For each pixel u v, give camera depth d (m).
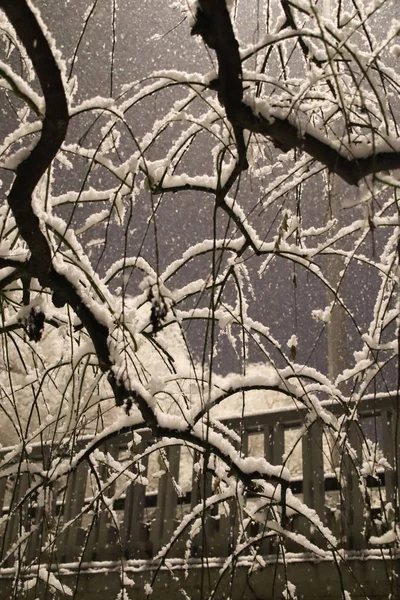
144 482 3.47
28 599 4.35
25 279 2.49
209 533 4.50
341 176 1.75
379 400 4.14
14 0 1.45
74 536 4.88
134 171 2.09
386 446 4.04
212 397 2.66
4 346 2.77
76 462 2.74
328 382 2.79
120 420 2.81
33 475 2.88
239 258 2.48
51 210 2.34
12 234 2.54
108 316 2.26
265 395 8.10
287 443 8.12
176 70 1.92
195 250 2.58
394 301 2.61
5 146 2.04
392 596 2.36
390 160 1.71
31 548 4.66
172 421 2.63
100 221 2.52
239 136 1.77
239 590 4.17
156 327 1.84
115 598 4.53
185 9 2.41
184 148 2.25
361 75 1.87
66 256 2.34
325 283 2.50
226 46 1.58
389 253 2.49
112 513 3.02
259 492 2.91
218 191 1.92
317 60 2.16
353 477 4.13
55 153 1.75
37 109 1.82
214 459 2.98
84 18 2.06
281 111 1.71
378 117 2.18
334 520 4.24
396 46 1.83
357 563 3.90
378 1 1.74
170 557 4.58
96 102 1.86
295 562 4.09
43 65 1.55
